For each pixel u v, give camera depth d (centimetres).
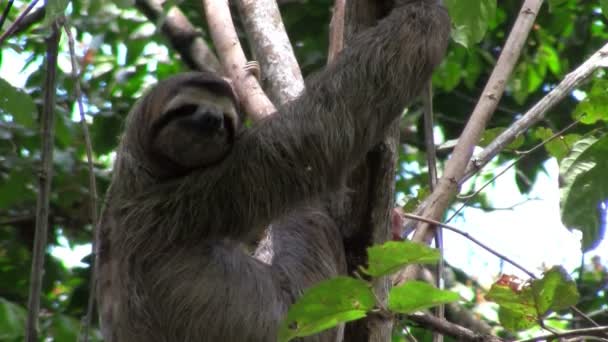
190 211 1062
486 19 1103
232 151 1082
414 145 2317
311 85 1099
